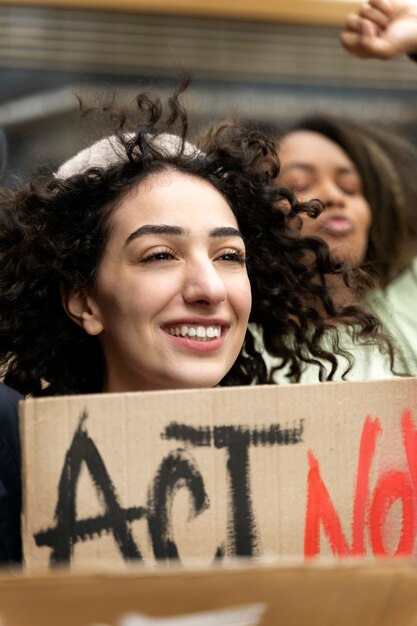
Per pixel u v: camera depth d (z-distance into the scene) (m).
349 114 3.81
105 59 3.78
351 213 3.37
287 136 3.46
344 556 1.64
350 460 1.66
